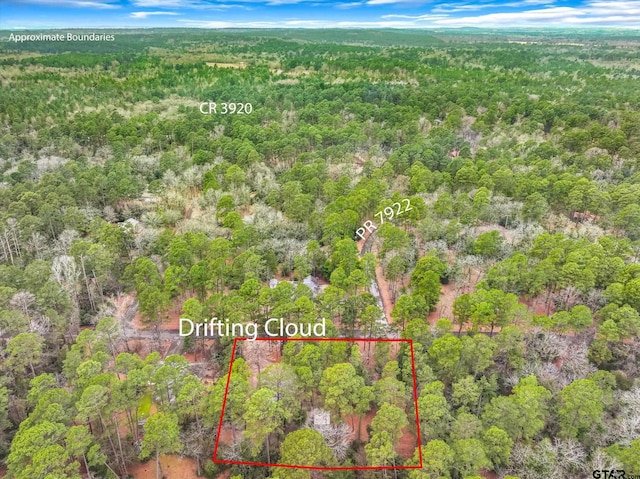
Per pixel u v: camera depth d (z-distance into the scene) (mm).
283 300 65000
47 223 91375
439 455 44938
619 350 64250
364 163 133625
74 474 44562
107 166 121375
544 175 112688
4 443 52344
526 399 50812
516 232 94000
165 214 100062
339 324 69125
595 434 52000
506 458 48688
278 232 94188
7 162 125562
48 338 65500
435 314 77188
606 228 96875
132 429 54188
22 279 70562
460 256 89062
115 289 82750
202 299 76000
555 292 77625
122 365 52469
